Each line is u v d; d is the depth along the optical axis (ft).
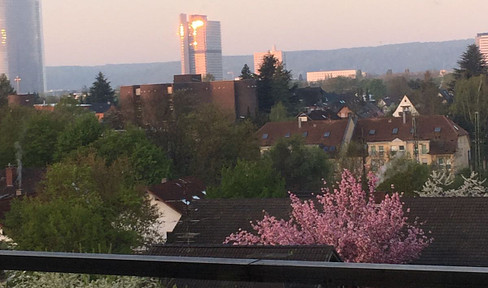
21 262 8.66
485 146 261.24
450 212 91.97
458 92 299.58
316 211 84.99
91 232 98.12
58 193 120.16
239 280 7.56
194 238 97.45
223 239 96.63
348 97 508.94
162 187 150.10
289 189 195.93
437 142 274.36
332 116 358.43
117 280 16.98
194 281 8.97
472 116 294.46
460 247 87.25
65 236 97.25
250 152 208.64
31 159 194.70
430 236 89.10
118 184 125.18
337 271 7.20
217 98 371.15
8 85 365.40
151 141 201.77
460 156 271.49
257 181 141.28
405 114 288.30
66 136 190.19
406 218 84.79
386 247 83.35
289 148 198.39
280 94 393.29
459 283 6.68
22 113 203.10
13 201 109.19
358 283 7.11
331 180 196.75
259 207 100.01
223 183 142.31
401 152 209.56
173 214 144.46
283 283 7.43
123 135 185.26
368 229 83.92
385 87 583.17
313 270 7.25
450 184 127.24
